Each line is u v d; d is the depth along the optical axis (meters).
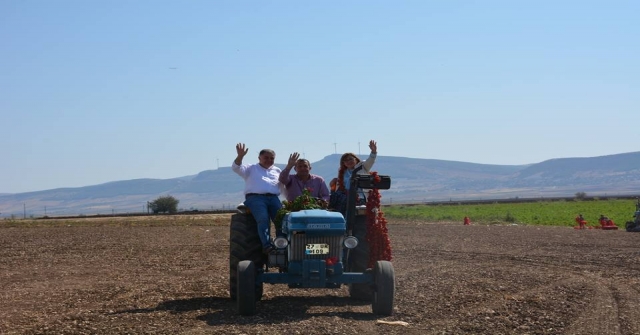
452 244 24.23
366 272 10.72
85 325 9.85
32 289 13.83
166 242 26.27
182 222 44.38
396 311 10.75
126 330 9.44
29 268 17.66
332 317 10.19
